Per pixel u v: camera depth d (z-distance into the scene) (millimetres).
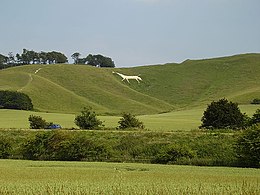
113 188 38312
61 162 79062
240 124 117000
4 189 37875
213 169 66375
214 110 118875
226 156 78688
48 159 86125
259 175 56562
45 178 50344
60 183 44344
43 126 120812
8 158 88938
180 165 75000
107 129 113750
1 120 152375
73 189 37344
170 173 58344
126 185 41875
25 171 59344
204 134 91125
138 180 48594
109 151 85625
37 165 71312
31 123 121438
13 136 97500
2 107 190750
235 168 69312
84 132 95062
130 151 86562
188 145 84562
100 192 35781
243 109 179250
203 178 51375
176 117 169500
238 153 75375
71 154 85125
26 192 35844
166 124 134875
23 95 195750
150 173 58188
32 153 87625
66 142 85750
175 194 34219
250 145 73250
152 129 114438
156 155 82688
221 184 43625
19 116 166500
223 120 117750
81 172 58312
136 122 120062
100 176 52781
